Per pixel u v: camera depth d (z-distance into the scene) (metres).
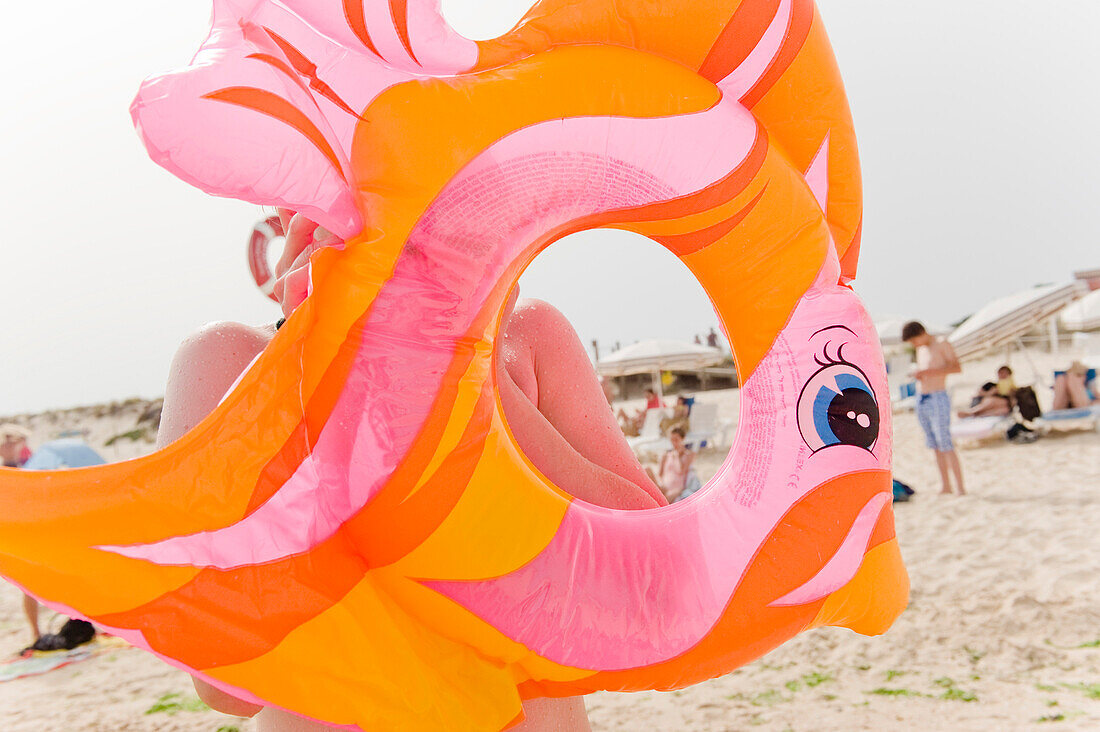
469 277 1.14
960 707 4.65
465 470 1.13
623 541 1.27
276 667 1.06
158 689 5.98
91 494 1.04
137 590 1.03
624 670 1.23
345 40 1.14
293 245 1.39
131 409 27.75
